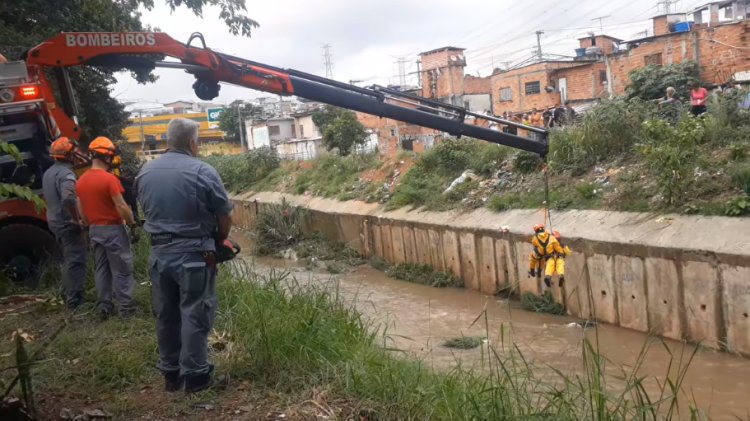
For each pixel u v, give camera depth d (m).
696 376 7.40
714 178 9.70
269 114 57.12
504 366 5.20
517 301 11.67
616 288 9.63
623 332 9.35
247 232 21.98
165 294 4.60
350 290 13.39
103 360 5.18
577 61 32.97
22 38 13.19
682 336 8.67
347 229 17.94
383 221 16.06
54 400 4.55
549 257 9.84
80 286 6.92
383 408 4.41
